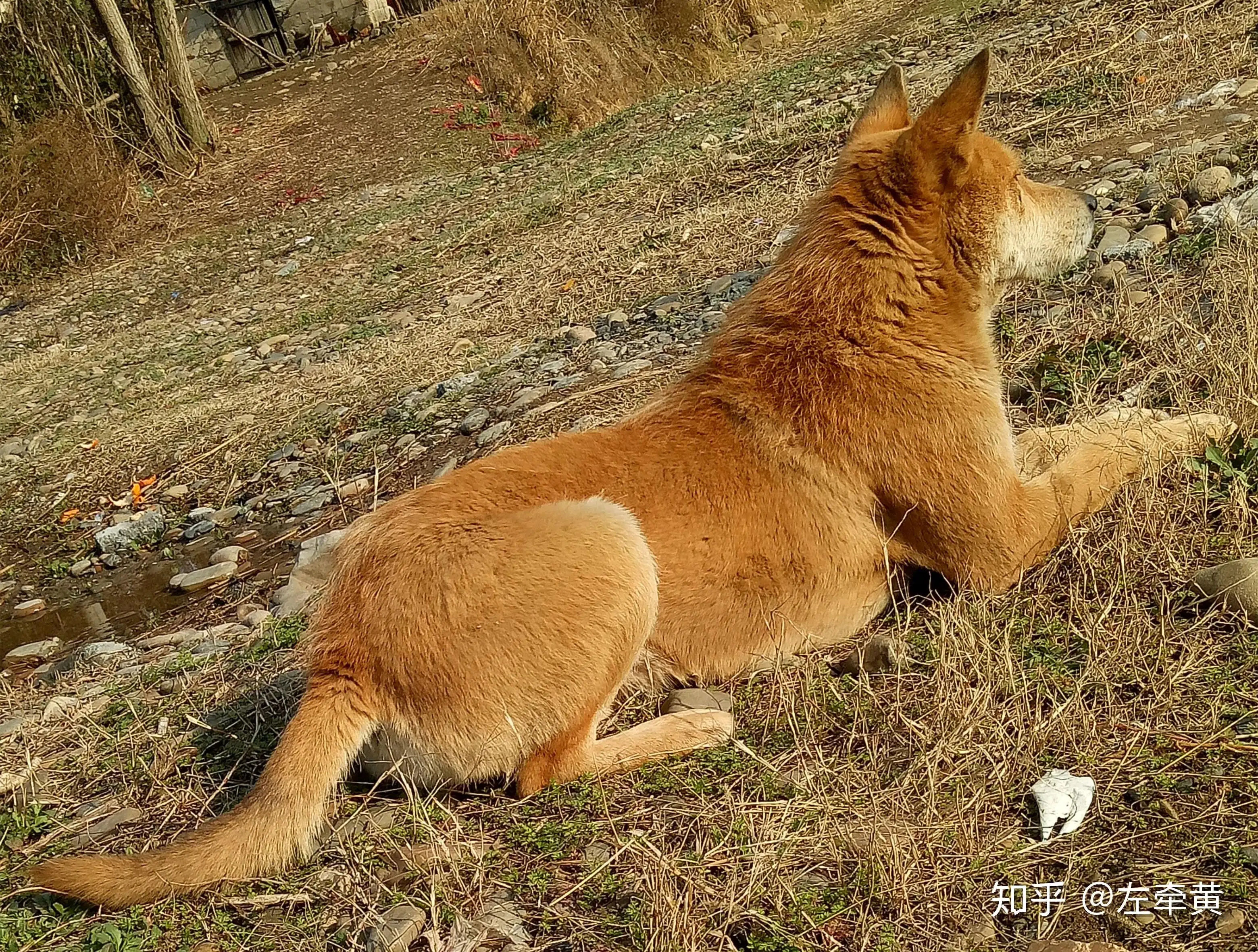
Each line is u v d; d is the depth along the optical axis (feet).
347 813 11.00
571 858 9.87
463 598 10.58
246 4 66.49
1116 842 8.80
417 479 20.68
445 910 9.42
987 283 12.64
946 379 12.02
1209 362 14.48
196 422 27.35
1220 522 12.08
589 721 11.08
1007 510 11.98
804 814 9.62
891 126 13.98
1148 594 11.35
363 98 57.36
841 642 12.57
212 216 48.01
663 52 53.78
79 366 35.12
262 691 13.76
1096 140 25.48
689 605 11.78
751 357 12.35
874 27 51.16
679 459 11.86
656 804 10.39
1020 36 36.09
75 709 14.99
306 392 27.30
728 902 8.87
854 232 12.30
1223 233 17.79
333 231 42.80
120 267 44.47
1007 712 10.16
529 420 20.48
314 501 21.75
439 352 27.12
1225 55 27.22
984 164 12.44
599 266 29.07
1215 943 7.79
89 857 10.30
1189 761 9.34
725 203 30.63
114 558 22.40
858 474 12.03
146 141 51.65
